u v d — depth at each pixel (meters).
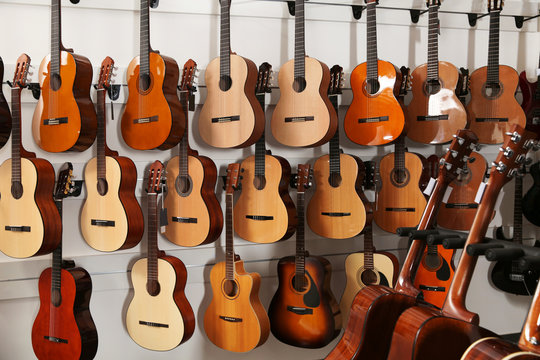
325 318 2.70
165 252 2.80
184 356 2.87
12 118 2.44
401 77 2.64
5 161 2.45
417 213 2.82
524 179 3.36
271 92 2.88
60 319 2.48
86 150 2.73
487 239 1.68
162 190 2.61
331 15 2.99
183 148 2.62
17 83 2.44
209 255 2.88
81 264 2.68
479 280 3.35
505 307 3.40
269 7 2.90
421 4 3.09
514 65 3.35
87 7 2.67
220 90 2.61
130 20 2.77
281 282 2.79
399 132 2.57
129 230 2.48
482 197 1.71
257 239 2.69
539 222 3.12
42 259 2.65
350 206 2.72
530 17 3.31
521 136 1.69
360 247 3.10
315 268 2.72
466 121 2.79
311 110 2.59
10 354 2.64
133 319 2.64
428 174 2.87
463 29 3.24
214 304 2.69
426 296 2.89
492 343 1.42
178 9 2.78
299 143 2.62
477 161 2.96
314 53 3.01
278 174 2.66
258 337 2.56
